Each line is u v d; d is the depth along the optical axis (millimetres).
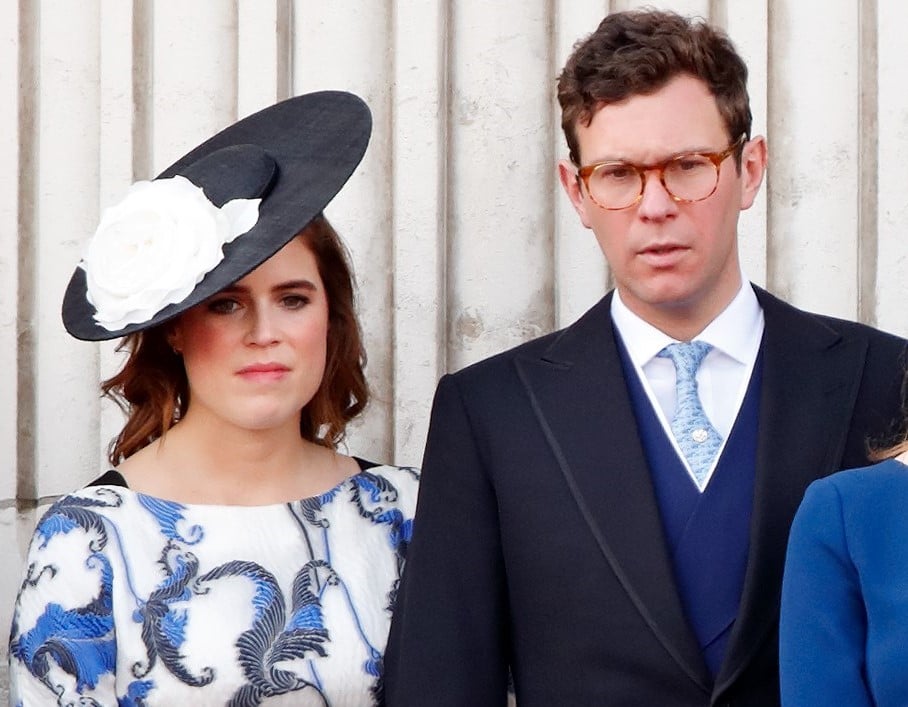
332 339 4137
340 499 4035
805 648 3145
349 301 4133
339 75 5090
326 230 4023
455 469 3818
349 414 4242
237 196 3750
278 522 3914
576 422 3734
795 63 4973
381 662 3846
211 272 3645
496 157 5059
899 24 4883
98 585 3699
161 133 5109
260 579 3805
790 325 3799
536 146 5062
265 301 3840
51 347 5152
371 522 4039
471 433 3824
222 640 3701
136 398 4074
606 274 5012
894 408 3654
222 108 5133
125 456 4074
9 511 5102
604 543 3592
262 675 3707
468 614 3732
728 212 3633
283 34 5098
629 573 3555
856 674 3102
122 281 3672
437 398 3922
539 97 5059
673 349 3762
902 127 4891
